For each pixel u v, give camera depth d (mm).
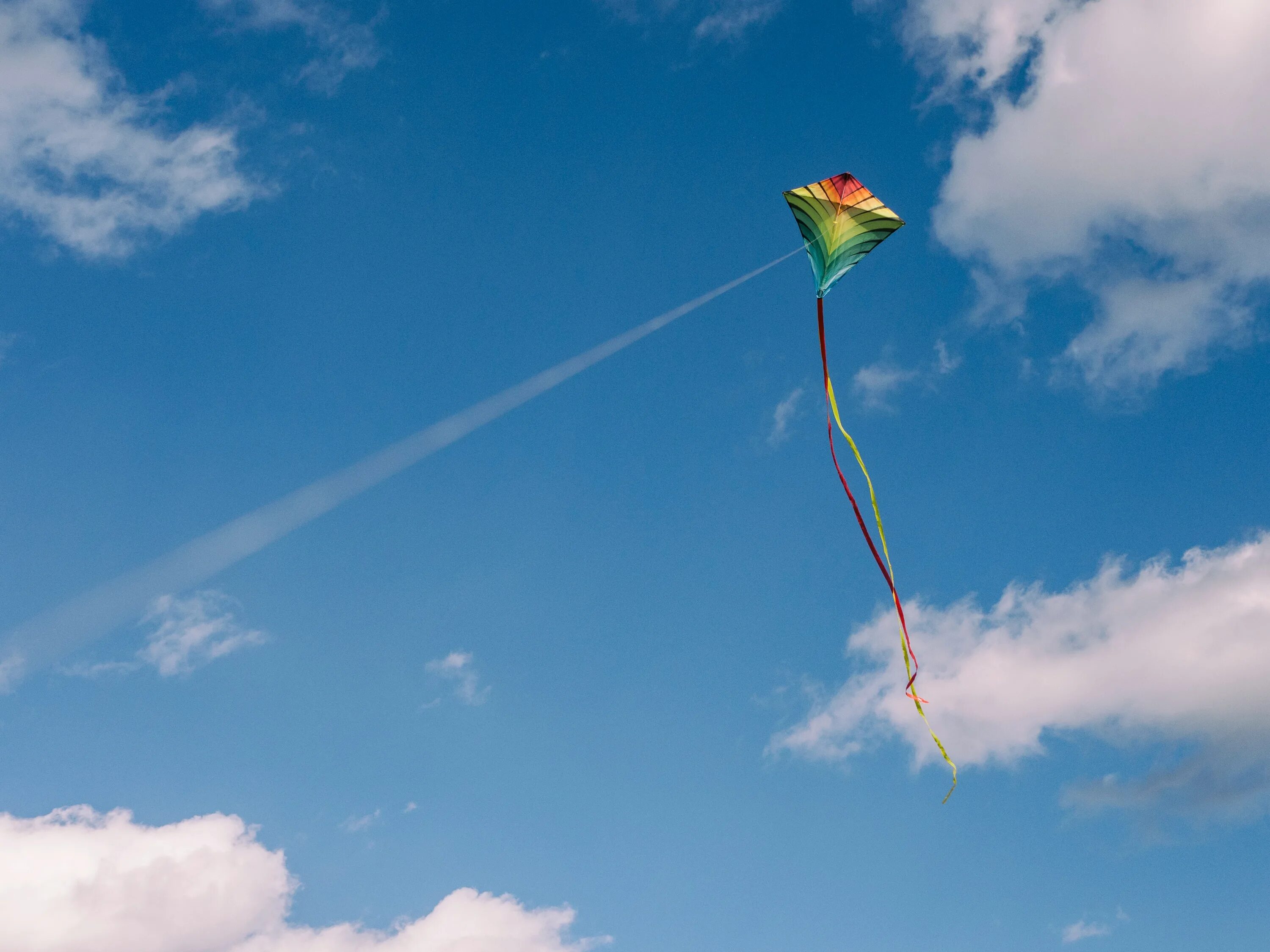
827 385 25047
